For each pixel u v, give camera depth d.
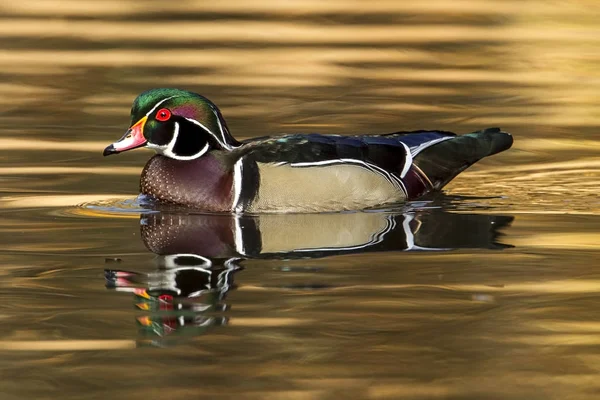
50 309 10.24
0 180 15.33
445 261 11.74
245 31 26.39
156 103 14.48
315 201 14.08
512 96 20.62
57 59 23.36
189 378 8.73
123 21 27.36
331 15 28.28
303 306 10.30
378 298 10.55
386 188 14.45
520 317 10.03
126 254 12.02
